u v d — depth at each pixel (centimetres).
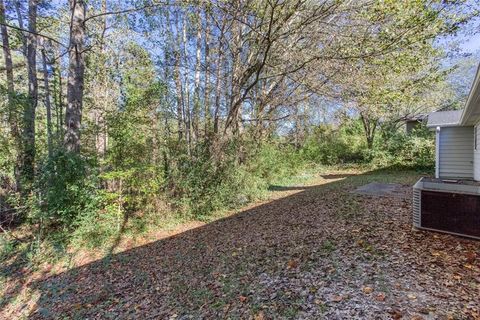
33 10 888
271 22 666
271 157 1073
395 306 245
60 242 561
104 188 702
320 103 1190
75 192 580
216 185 814
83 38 712
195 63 1046
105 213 631
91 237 585
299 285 309
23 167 646
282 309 270
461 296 248
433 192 407
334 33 687
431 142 1281
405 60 608
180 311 309
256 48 855
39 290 429
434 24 522
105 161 677
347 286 289
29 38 891
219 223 675
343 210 602
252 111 1199
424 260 323
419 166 1298
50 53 1045
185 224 706
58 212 559
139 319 310
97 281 434
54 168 569
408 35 552
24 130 674
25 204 580
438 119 976
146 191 716
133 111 716
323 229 489
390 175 1202
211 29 990
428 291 261
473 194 372
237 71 954
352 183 1002
